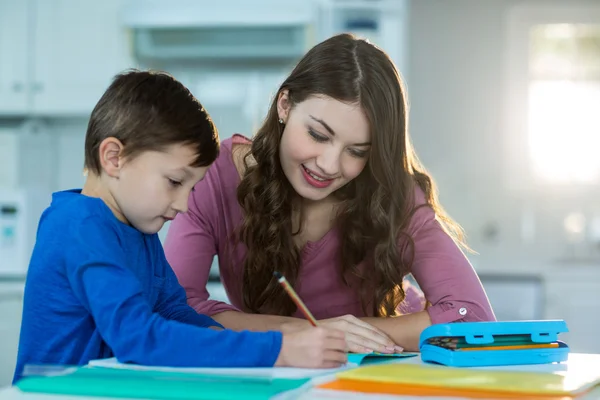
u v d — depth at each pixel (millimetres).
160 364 990
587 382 903
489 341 1107
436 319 1456
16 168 3902
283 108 1447
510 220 4312
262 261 1548
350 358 1138
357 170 1425
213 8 3660
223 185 1593
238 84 3961
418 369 984
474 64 4312
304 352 1013
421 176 1618
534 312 3590
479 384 869
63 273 1086
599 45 4395
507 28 4309
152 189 1134
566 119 4383
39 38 3865
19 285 3322
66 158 4211
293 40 3719
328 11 3674
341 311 1644
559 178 4348
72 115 4078
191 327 1017
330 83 1346
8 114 4035
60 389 860
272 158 1507
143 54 3795
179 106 1139
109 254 1059
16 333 3311
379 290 1569
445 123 4312
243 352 1000
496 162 4309
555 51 4414
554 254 4289
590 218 4316
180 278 1546
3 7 3873
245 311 1629
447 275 1503
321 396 839
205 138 1156
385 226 1514
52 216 1117
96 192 1172
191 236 1574
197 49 3766
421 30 4320
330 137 1360
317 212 1572
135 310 1009
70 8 3852
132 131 1118
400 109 1433
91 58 3848
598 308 3578
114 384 861
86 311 1096
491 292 3619
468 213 4320
